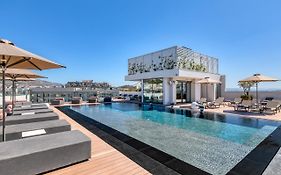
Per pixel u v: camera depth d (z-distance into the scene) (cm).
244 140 573
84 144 359
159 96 1780
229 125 799
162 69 1736
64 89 2398
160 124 843
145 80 2002
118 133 633
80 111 1293
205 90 2047
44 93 2186
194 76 1684
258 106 1163
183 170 342
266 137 594
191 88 1909
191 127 775
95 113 1205
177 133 670
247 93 1697
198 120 927
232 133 664
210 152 466
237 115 1029
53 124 509
